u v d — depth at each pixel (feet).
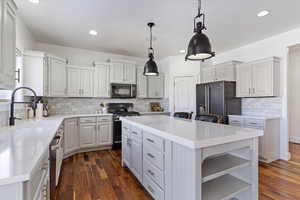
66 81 12.98
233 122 12.39
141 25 9.87
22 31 9.36
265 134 10.47
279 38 11.39
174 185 5.05
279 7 7.96
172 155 5.12
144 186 7.07
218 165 5.31
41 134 5.32
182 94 16.65
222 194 4.96
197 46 6.03
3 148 3.80
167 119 9.05
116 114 13.87
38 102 11.07
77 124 12.40
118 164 10.28
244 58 13.69
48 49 13.21
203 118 9.01
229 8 8.00
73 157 11.51
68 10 8.20
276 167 9.81
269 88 11.12
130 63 15.39
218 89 13.26
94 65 14.49
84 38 12.01
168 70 17.25
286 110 11.14
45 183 4.09
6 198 2.41
